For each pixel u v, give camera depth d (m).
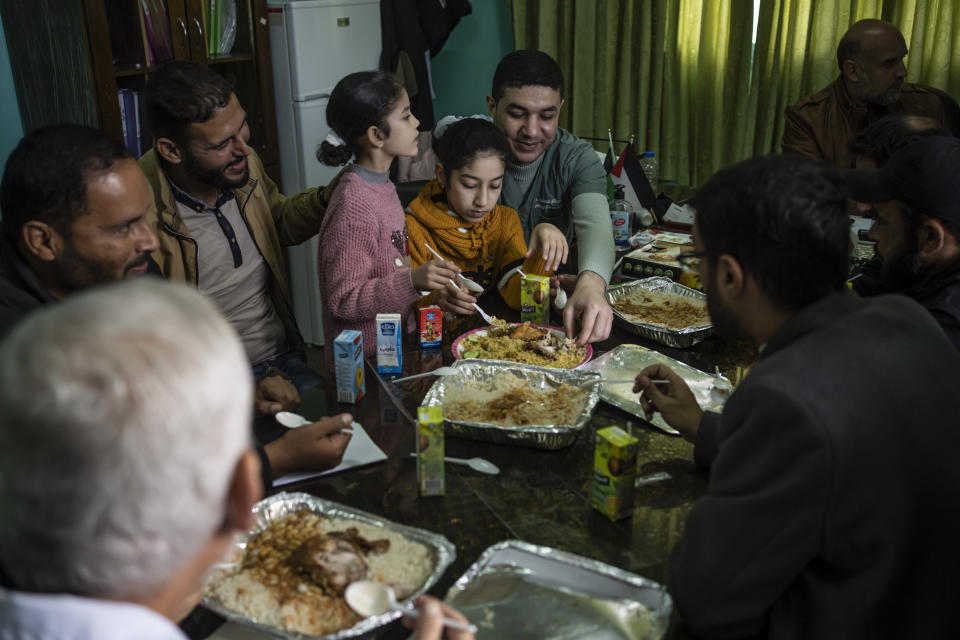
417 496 1.35
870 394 0.94
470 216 2.25
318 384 1.77
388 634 1.05
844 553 0.94
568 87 4.12
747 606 0.98
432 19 3.82
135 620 0.57
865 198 1.53
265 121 3.56
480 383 1.70
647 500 1.34
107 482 0.53
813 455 0.90
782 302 1.02
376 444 1.52
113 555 0.55
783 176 0.99
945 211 1.43
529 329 1.91
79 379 0.52
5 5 2.74
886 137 1.95
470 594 1.09
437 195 2.31
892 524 0.93
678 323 1.97
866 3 3.54
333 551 1.13
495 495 1.36
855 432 0.91
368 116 1.96
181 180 1.99
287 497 1.26
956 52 3.51
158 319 0.56
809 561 0.97
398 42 3.81
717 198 1.03
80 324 0.54
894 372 0.97
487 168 2.14
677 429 1.47
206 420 0.56
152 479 0.54
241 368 0.61
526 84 2.41
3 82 2.82
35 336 0.54
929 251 1.49
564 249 2.14
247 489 0.64
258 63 3.46
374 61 3.87
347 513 1.25
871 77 3.14
